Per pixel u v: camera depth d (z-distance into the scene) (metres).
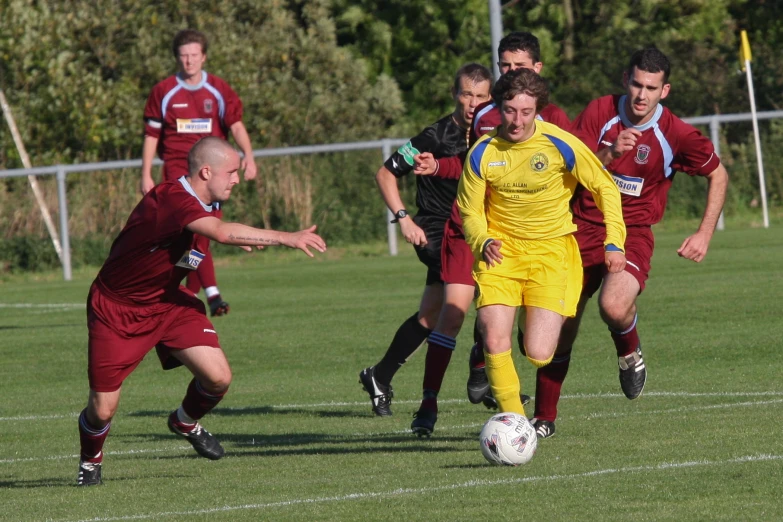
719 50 105.31
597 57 104.75
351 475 19.47
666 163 22.94
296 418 26.73
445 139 25.50
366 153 73.38
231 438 24.47
